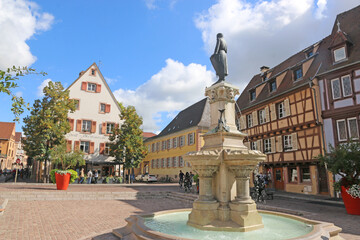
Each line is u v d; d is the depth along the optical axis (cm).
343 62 1730
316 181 1834
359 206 1020
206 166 602
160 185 2727
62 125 2592
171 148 3778
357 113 1608
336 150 1118
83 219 913
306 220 621
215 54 758
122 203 1405
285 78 2267
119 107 3488
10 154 6066
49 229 746
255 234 519
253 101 2580
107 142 3241
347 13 2012
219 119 676
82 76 3344
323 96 1812
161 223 612
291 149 2058
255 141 2492
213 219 579
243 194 591
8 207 1116
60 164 2880
